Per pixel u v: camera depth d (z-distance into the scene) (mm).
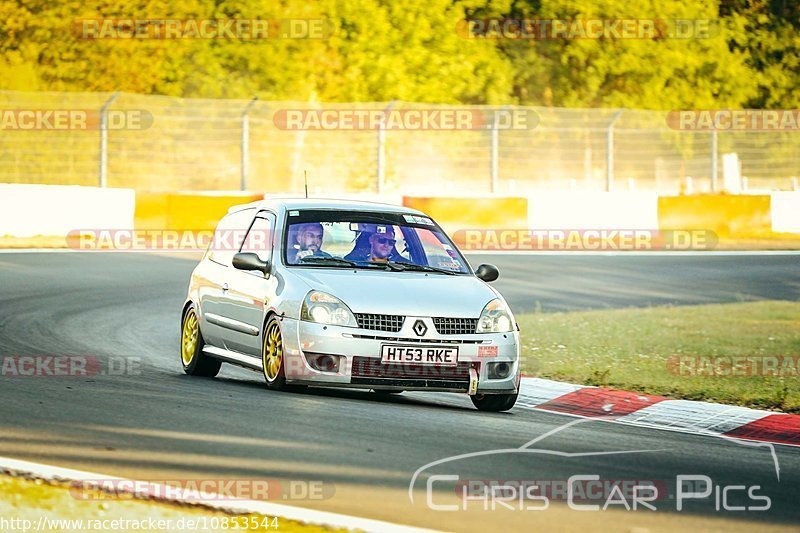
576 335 43812
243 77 99375
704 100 118375
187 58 97938
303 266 30922
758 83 124312
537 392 33750
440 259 32969
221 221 35719
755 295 57750
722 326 46625
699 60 118000
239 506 17938
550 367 37375
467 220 76688
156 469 20484
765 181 117562
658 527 18359
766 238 83188
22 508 17609
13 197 68938
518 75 114812
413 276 30844
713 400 33406
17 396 27906
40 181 90812
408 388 28703
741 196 82812
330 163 98688
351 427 25156
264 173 96812
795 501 20750
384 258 31859
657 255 72938
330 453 22391
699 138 117438
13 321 42406
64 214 69812
